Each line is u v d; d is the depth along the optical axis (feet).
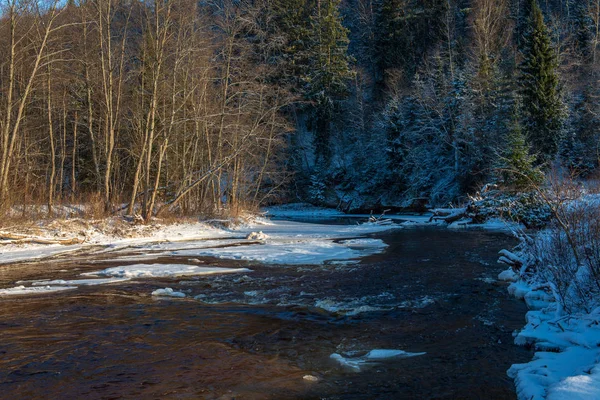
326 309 29.50
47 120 107.45
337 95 186.60
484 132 134.62
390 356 21.03
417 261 47.83
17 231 65.36
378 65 192.34
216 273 42.73
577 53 165.68
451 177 152.56
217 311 29.19
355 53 222.69
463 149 146.10
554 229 32.42
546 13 199.31
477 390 17.26
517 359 20.35
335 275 41.06
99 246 64.85
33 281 39.58
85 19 92.73
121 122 108.27
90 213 79.66
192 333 24.61
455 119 148.05
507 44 170.40
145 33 86.89
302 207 178.19
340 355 21.17
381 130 173.37
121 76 90.68
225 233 83.61
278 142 129.08
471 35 181.68
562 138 129.18
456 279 37.91
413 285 36.04
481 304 29.89
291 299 32.27
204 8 107.04
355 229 91.50
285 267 45.88
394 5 183.73
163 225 80.69
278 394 17.08
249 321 26.91
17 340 23.39
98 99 102.73
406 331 24.73
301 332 24.76
